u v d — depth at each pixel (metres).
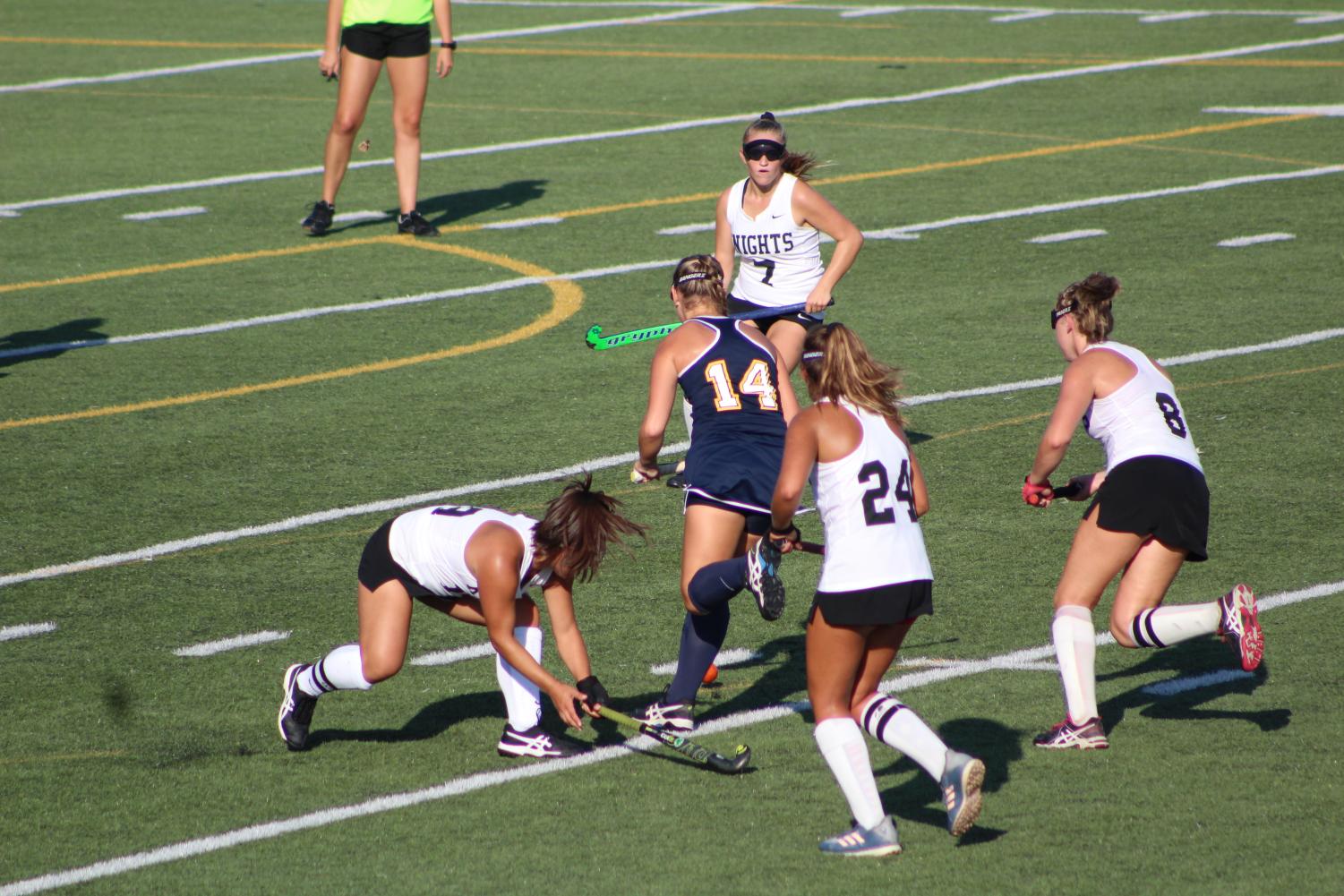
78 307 53.69
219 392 45.00
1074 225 61.75
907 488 21.97
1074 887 20.33
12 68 98.56
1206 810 22.34
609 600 31.53
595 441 40.56
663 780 24.12
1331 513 34.31
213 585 32.31
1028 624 29.66
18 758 25.25
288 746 25.55
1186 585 31.00
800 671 28.34
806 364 22.20
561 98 89.75
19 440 41.19
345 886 21.03
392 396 44.50
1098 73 92.19
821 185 69.31
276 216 66.06
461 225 64.50
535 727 25.09
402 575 24.50
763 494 25.52
